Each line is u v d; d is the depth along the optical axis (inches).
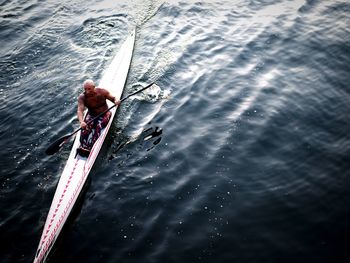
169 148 238.4
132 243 185.3
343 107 257.6
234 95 276.4
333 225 183.9
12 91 308.7
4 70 333.4
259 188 207.3
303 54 314.3
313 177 210.5
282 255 173.0
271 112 256.7
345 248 172.6
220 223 190.7
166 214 197.6
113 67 320.5
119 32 375.9
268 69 300.8
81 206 208.2
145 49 345.1
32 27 397.1
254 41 337.7
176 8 406.9
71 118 275.1
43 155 246.4
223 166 222.1
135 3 425.4
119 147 244.7
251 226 187.9
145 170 225.1
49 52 355.6
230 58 319.0
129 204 205.6
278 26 356.2
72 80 315.3
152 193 209.9
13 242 192.9
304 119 249.9
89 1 442.3
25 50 358.9
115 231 192.2
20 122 275.6
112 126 262.2
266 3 401.7
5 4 450.6
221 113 261.3
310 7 384.2
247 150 230.8
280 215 192.1
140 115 269.7
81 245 187.8
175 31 368.2
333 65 298.8
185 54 331.3
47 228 196.4
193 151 233.9
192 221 192.7
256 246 178.4
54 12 424.5
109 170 228.7
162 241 184.5
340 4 383.6
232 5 403.9
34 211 209.2
